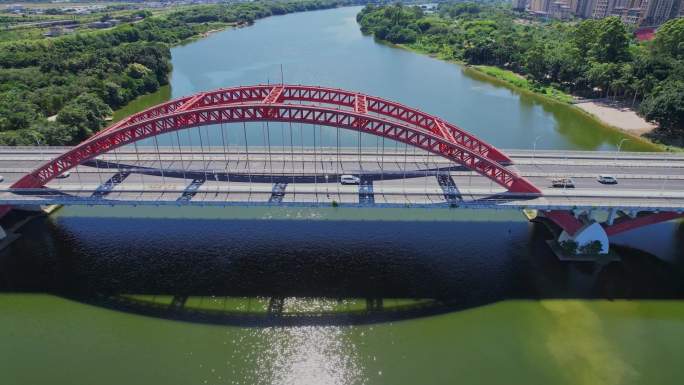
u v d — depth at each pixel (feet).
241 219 347.36
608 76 618.85
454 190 310.24
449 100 652.07
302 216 350.02
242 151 371.15
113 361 230.68
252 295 272.92
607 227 304.09
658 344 242.17
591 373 224.94
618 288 279.08
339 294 273.95
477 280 285.43
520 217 349.82
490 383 219.00
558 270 293.84
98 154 305.32
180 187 310.45
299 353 236.22
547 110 616.80
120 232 332.19
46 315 258.78
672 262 300.20
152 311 261.03
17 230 332.60
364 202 290.76
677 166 356.18
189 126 303.48
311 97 365.20
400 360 232.32
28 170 353.31
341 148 382.01
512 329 250.57
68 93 558.97
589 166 355.36
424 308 263.90
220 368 228.02
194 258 304.09
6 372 224.53
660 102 503.20
